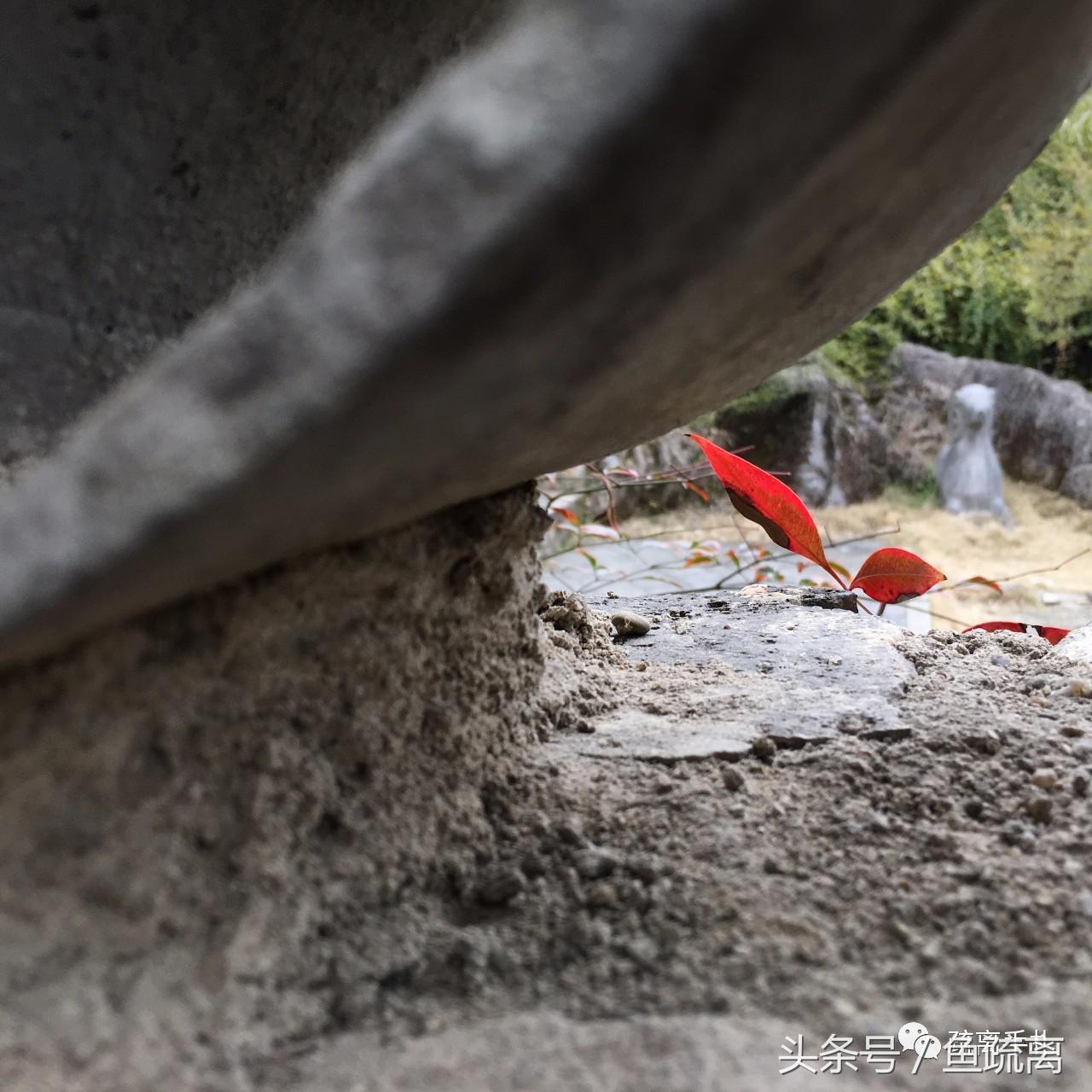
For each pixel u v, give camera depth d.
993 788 1.46
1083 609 5.16
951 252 9.47
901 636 2.21
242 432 0.83
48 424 1.06
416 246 0.79
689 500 7.21
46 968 0.93
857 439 8.77
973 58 0.81
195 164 1.08
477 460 1.00
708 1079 0.93
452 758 1.38
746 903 1.22
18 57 1.04
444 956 1.15
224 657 1.07
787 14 0.73
